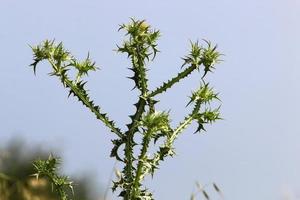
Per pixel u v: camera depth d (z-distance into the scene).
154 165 5.53
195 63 5.60
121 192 5.56
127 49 5.58
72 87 5.56
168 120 5.38
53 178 5.76
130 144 5.54
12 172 8.14
